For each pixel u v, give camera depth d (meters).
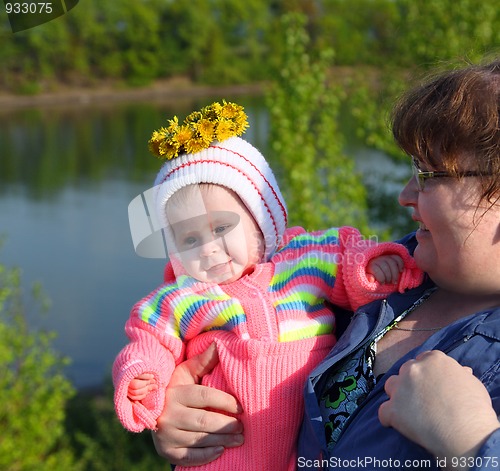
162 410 1.86
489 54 1.86
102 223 22.95
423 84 1.67
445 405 1.35
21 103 44.69
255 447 1.82
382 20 16.73
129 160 31.81
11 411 8.59
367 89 11.41
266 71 9.91
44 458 9.91
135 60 46.41
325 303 2.02
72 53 44.94
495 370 1.45
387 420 1.43
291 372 1.84
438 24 11.23
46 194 26.89
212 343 1.91
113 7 45.38
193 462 1.83
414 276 1.77
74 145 35.25
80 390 13.07
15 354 8.86
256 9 48.72
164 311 1.98
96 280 17.95
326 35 12.84
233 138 2.03
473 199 1.50
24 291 17.16
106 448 10.68
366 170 12.91
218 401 1.83
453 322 1.57
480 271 1.54
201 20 47.25
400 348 1.67
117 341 14.92
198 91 46.28
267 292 1.97
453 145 1.50
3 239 12.66
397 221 12.42
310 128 9.73
